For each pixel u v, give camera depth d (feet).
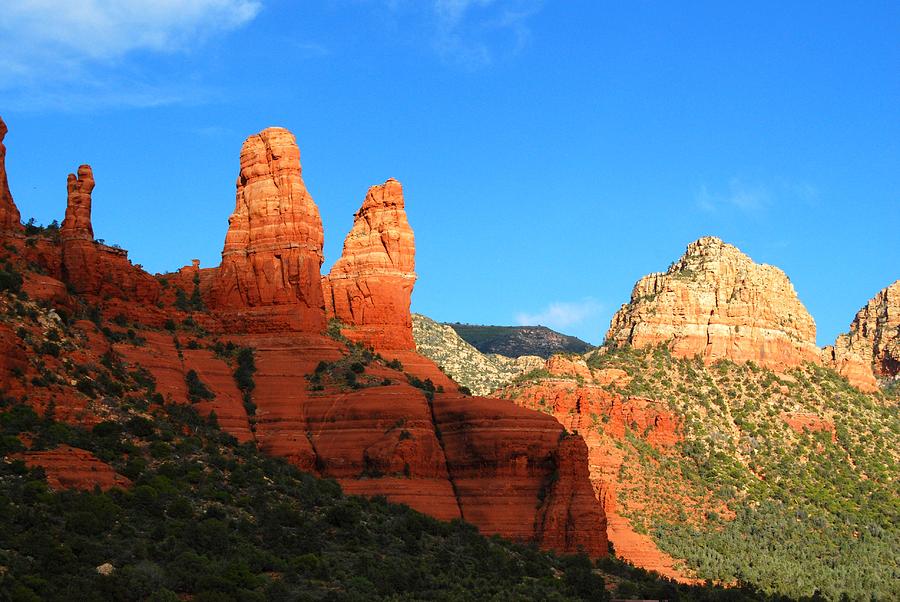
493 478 583.99
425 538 525.34
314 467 583.58
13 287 547.90
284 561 457.68
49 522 429.79
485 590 481.46
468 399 604.08
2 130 606.14
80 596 392.47
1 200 597.93
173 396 568.82
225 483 506.89
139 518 451.12
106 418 507.30
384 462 577.02
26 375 498.69
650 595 539.70
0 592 383.86
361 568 468.34
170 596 404.98
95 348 549.13
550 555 558.56
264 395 602.03
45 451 465.06
